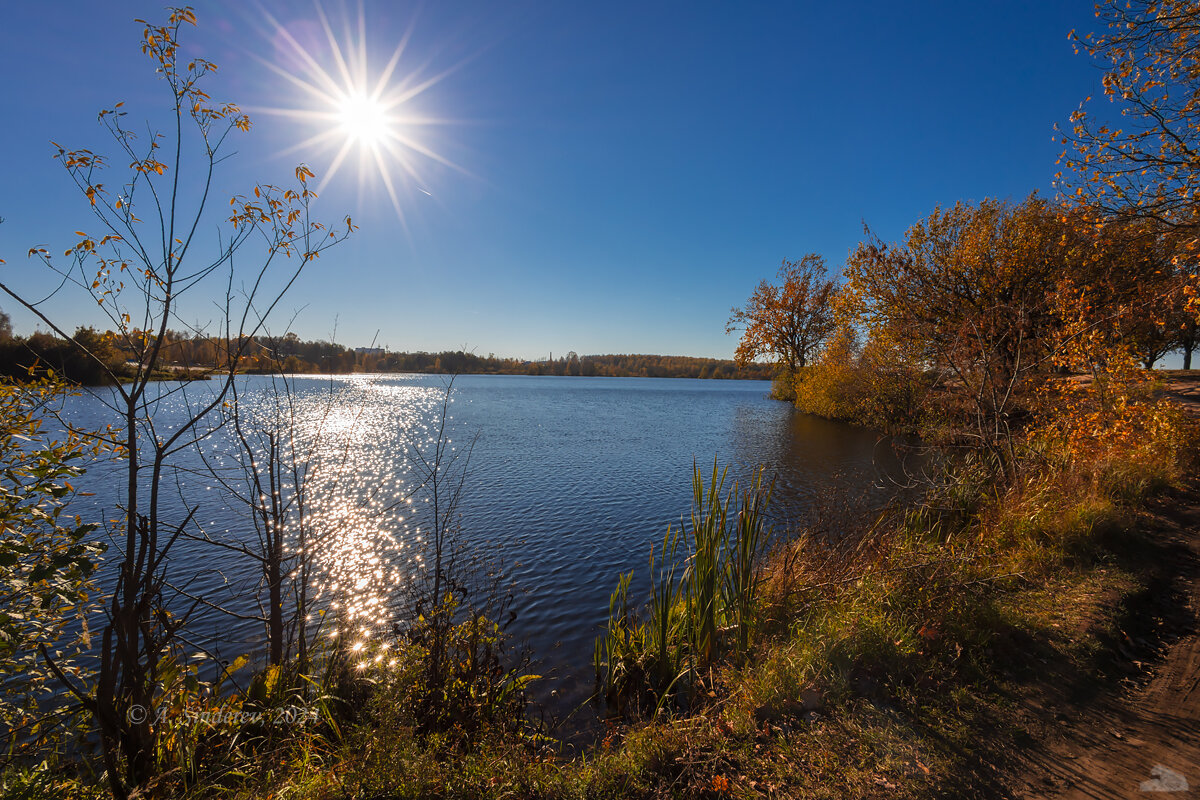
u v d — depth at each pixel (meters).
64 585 3.19
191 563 9.94
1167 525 7.08
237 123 3.63
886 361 19.77
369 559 9.94
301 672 4.73
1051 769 3.12
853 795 2.99
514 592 8.54
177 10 3.38
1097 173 9.59
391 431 29.84
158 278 3.38
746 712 3.84
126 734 3.34
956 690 3.90
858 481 15.51
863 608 4.95
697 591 5.55
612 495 15.44
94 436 3.53
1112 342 9.03
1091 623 4.69
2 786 3.33
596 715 5.28
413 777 3.21
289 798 3.17
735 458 20.61
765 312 42.31
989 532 7.23
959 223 21.50
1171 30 8.25
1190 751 3.20
